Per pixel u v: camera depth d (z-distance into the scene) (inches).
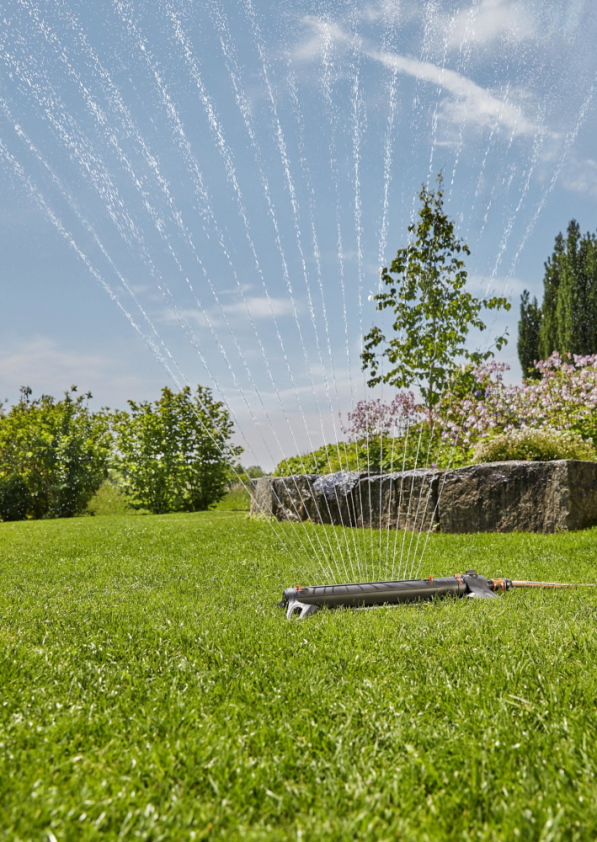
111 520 323.0
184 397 468.1
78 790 44.1
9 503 466.9
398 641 78.5
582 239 682.8
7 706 59.6
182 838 38.3
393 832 38.9
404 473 235.8
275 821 41.2
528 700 58.3
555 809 40.6
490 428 293.6
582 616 91.7
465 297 279.3
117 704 60.3
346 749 49.8
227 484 518.0
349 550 185.8
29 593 126.6
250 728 54.4
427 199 279.7
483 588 109.2
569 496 191.0
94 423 520.4
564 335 682.2
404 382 290.2
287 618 94.7
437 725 53.9
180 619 97.1
